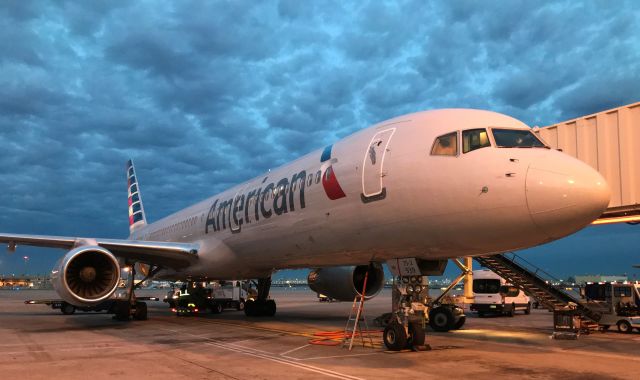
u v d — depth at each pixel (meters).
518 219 8.09
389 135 10.20
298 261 13.52
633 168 14.49
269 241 13.61
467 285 22.95
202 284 22.33
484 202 8.30
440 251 9.51
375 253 10.68
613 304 17.05
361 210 10.23
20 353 9.74
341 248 11.28
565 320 13.05
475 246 8.96
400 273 10.59
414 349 9.91
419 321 9.99
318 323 16.45
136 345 10.92
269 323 16.52
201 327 15.15
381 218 9.81
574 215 7.80
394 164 9.62
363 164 10.28
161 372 7.69
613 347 11.07
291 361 8.68
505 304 22.33
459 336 13.12
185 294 22.42
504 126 9.07
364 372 7.66
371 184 9.98
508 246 8.74
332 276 16.61
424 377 7.29
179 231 21.12
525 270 16.41
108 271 13.85
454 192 8.63
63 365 8.34
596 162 15.53
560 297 15.97
